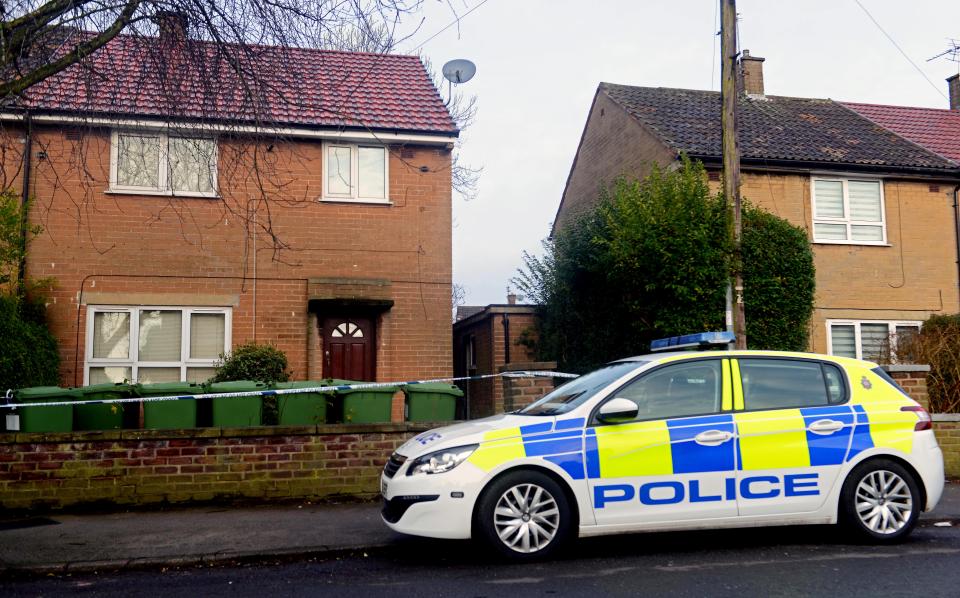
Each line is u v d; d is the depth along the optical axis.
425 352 14.62
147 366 13.67
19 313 12.36
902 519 6.84
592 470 6.33
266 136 9.02
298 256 14.31
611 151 20.52
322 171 14.55
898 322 17.52
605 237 15.12
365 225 14.65
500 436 6.33
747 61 21.41
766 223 14.91
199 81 8.31
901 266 17.70
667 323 13.32
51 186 13.44
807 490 6.66
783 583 5.64
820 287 17.16
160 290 13.77
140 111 10.22
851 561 6.26
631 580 5.75
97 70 8.36
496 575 5.94
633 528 6.35
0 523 7.94
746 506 6.54
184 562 6.51
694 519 6.45
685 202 13.28
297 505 8.85
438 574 6.03
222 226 14.09
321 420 9.76
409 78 16.38
